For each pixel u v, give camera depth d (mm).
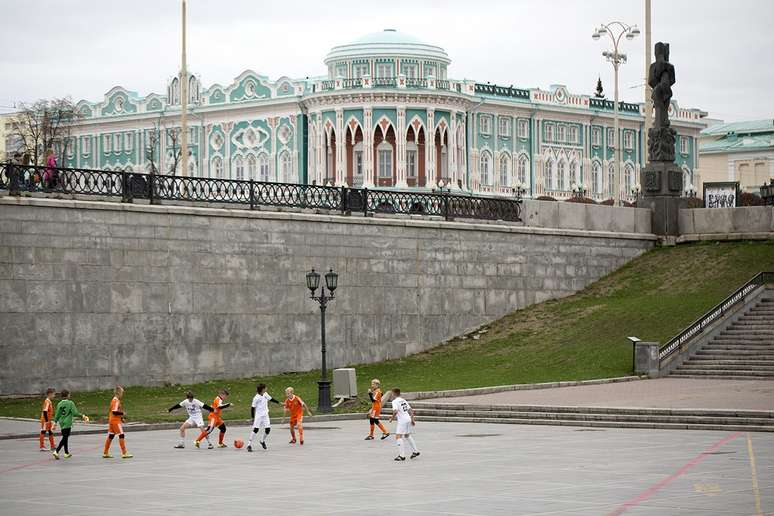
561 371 51125
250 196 51906
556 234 62625
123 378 47500
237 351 50844
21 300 44969
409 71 115000
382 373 52969
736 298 53969
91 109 128625
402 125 111688
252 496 25500
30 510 23875
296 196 53719
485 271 59750
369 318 55281
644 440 35375
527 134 123062
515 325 59312
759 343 51156
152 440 36594
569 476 27969
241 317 51000
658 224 66938
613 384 48188
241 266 51031
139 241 48031
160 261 48625
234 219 50875
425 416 42562
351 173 112688
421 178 112562
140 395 46500
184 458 32312
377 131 112188
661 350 50719
